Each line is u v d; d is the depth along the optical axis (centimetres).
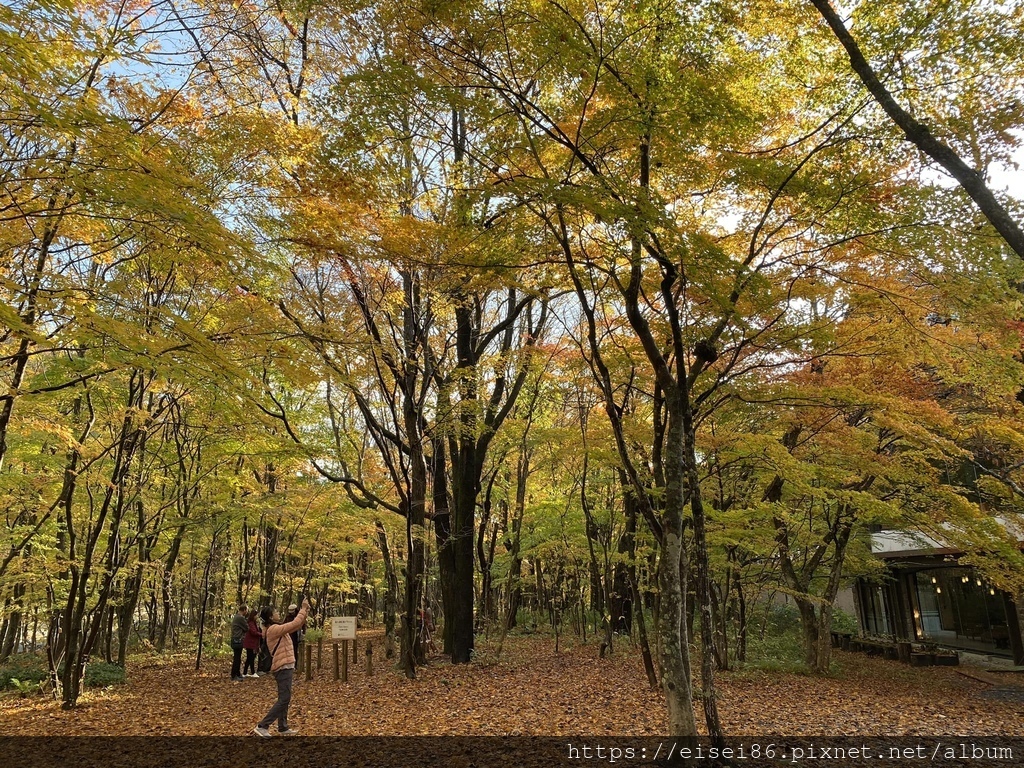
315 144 702
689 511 1083
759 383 873
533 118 577
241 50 829
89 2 639
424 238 702
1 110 452
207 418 1207
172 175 492
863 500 970
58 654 1297
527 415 1616
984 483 1079
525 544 1944
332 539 1941
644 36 562
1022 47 519
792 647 1716
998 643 1753
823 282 808
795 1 577
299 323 807
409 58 593
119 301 681
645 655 1008
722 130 586
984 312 697
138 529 1327
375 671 1320
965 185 462
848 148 627
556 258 712
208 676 1386
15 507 1212
